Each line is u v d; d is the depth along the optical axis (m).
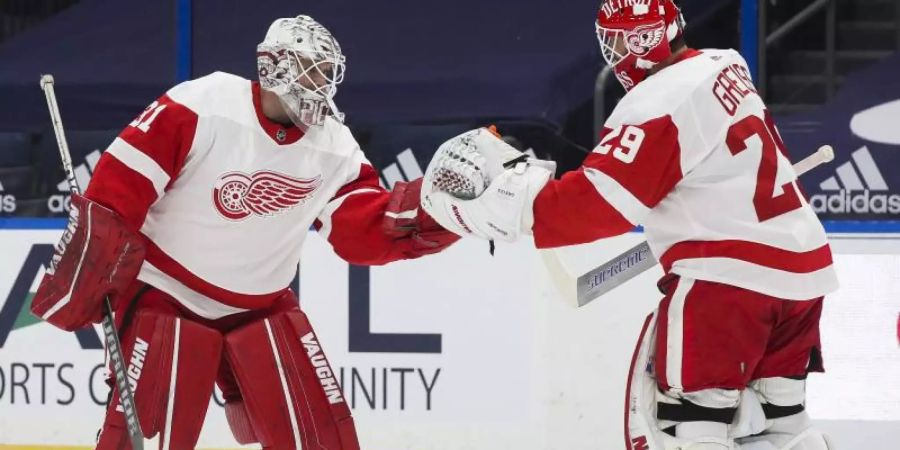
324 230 12.45
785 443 11.50
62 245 11.42
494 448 16.03
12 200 16.62
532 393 15.95
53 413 16.33
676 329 10.88
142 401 11.45
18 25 16.59
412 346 16.08
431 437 16.11
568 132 16.25
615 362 15.79
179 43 16.50
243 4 16.45
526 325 15.92
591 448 15.88
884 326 15.67
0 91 16.59
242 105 11.47
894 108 15.77
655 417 11.28
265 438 12.00
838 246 15.73
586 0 16.08
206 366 11.66
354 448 12.20
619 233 10.88
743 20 15.91
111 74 16.56
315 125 11.55
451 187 11.24
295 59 11.18
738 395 11.08
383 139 16.45
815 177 15.95
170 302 11.84
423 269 16.02
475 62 16.27
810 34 15.83
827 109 15.89
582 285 12.06
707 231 10.79
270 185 11.57
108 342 11.38
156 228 11.69
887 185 15.83
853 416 15.66
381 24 16.30
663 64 11.22
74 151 16.61
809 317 11.35
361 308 16.11
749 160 10.78
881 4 15.67
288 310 12.37
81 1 16.52
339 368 16.19
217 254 11.71
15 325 16.39
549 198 10.88
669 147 10.55
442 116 16.36
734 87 10.95
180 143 11.30
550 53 16.17
